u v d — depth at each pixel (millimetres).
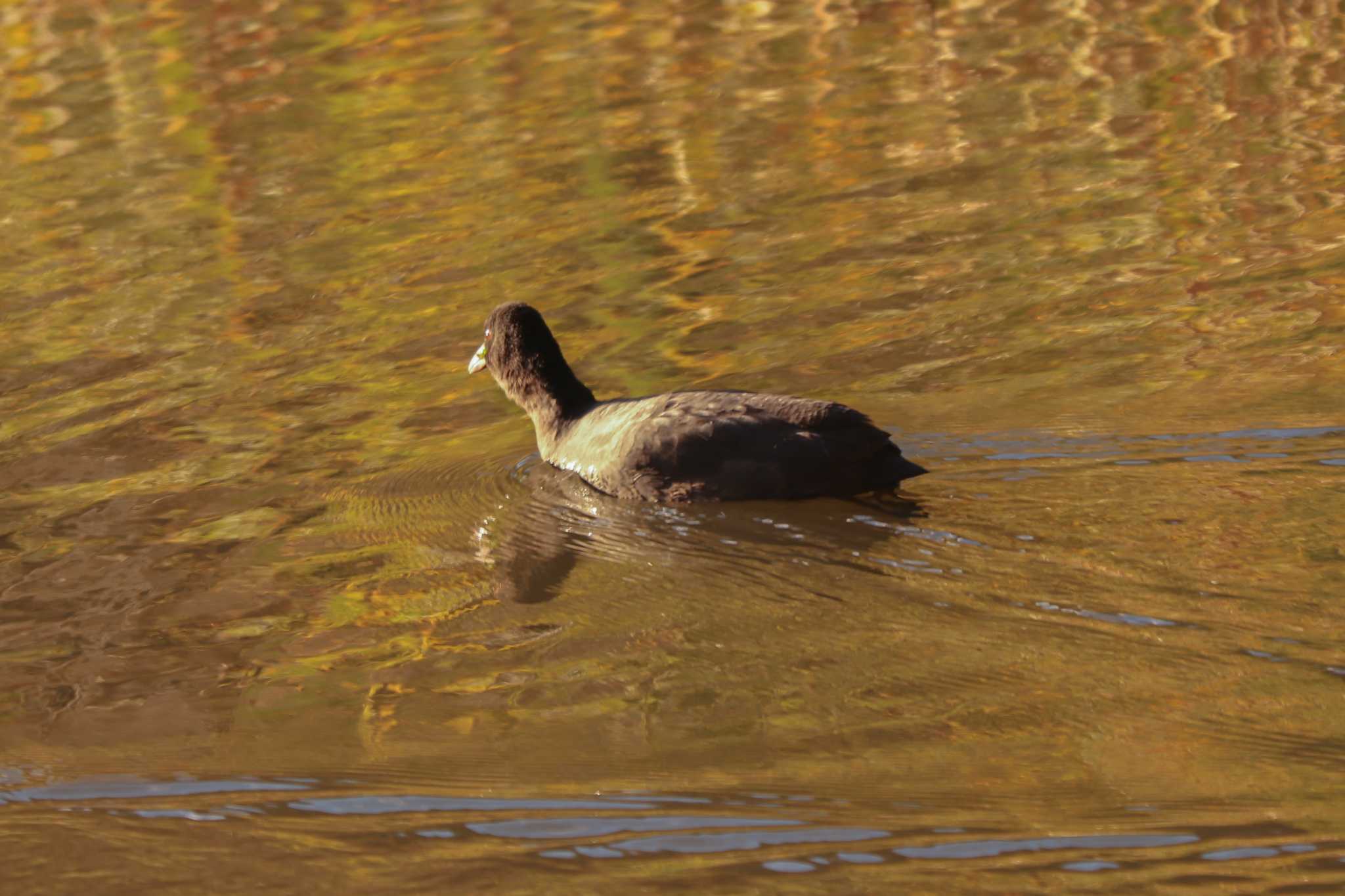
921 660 9570
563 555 11859
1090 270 17578
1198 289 16766
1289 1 27312
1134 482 11953
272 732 9375
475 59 27219
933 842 7562
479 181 21891
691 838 7773
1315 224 18312
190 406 15719
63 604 11531
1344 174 19828
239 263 19594
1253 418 13133
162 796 8633
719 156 22250
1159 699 8875
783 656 9828
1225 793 7848
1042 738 8562
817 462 12211
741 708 9211
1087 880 7105
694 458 12617
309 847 7969
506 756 8852
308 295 18516
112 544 12625
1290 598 9953
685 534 11945
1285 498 11477
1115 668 9266
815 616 10336
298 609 11227
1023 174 20891
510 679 9867
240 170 22828
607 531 12234
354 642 10625
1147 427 13133
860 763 8438
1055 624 9859
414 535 12523
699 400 13008
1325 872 7055
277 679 10109
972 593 10375
